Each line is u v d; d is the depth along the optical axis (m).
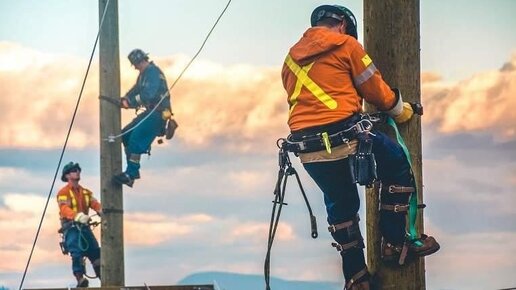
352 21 11.16
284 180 11.09
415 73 11.12
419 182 11.17
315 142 10.59
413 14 11.12
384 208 10.88
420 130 11.16
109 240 23.28
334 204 10.80
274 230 11.19
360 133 10.48
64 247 25.42
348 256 10.86
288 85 10.91
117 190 23.50
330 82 10.63
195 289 16.34
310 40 10.80
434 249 11.00
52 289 17.39
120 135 23.47
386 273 11.07
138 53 24.47
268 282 11.22
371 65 10.61
